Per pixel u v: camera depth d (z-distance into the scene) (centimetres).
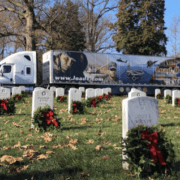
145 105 475
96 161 495
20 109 1312
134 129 437
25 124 896
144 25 3803
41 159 504
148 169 422
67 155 530
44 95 806
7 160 471
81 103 1180
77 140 659
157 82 2862
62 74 2506
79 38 3794
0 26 3259
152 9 3812
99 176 428
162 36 3822
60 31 3450
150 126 477
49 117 763
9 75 2406
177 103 1570
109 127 852
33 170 445
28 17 3161
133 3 3916
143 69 2809
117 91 2741
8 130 795
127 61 2753
